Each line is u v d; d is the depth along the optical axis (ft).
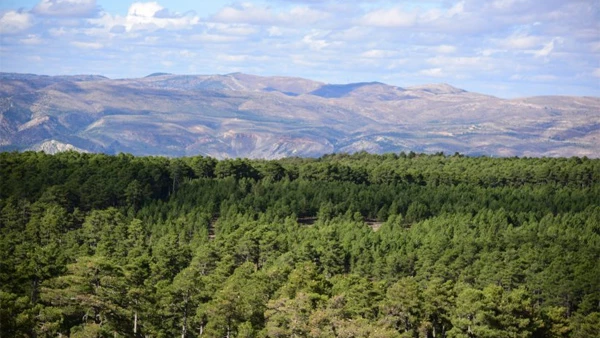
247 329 267.80
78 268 266.57
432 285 315.17
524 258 408.05
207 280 330.95
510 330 292.61
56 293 253.44
